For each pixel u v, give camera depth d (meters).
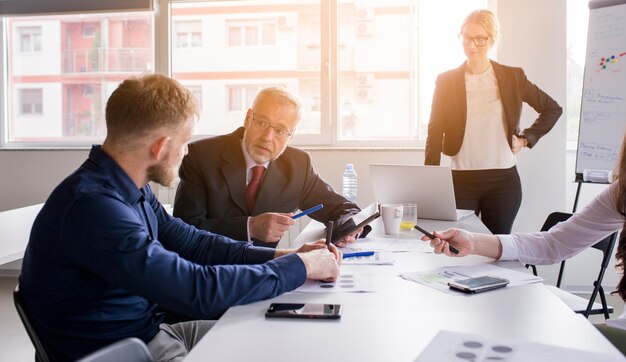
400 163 3.77
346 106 4.00
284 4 4.01
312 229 2.12
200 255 1.57
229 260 1.54
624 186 1.47
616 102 2.91
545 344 0.89
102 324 1.18
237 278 1.15
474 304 1.14
